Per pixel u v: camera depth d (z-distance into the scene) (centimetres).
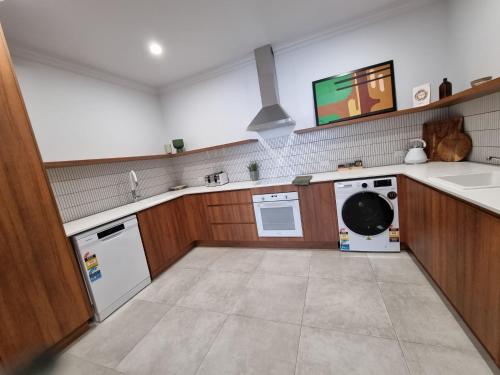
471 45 197
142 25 211
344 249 259
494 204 109
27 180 163
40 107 231
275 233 287
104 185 282
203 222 322
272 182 294
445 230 154
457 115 232
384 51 258
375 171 244
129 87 328
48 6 171
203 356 154
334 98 284
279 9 219
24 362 40
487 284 116
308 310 180
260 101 321
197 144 370
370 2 230
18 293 153
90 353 168
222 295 215
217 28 234
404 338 144
